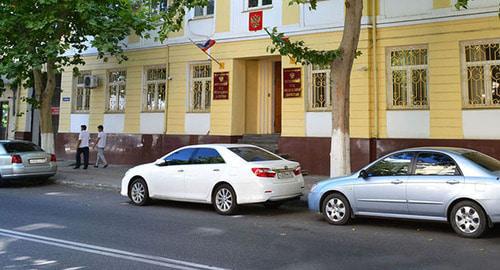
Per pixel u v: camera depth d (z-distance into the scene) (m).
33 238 7.15
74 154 20.38
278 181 9.30
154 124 18.19
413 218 7.74
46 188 13.84
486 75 12.59
